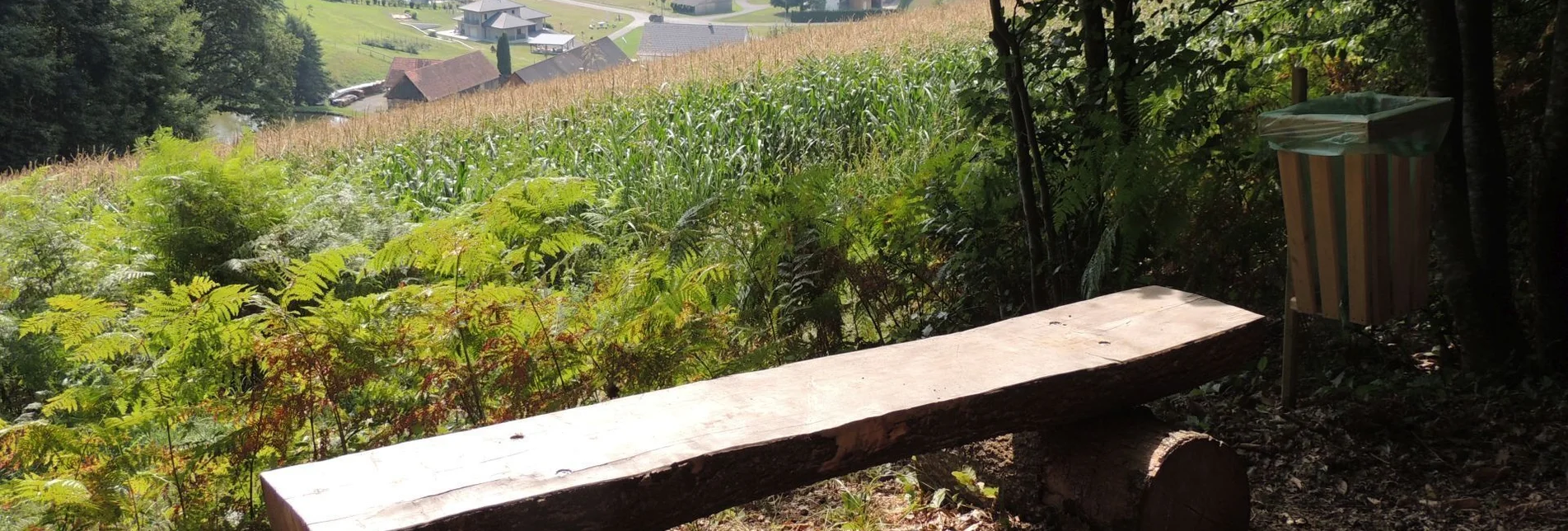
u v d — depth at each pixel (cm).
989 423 254
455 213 696
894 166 909
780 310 472
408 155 1219
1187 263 477
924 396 247
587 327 389
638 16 16712
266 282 654
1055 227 454
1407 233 334
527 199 449
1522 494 330
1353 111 341
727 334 434
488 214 444
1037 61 477
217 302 345
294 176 1175
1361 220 325
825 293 476
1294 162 344
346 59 11056
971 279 502
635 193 1009
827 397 248
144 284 650
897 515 332
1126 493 278
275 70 5550
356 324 360
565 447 216
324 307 361
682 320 407
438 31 14725
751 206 493
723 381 260
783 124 1190
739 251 497
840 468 234
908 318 532
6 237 724
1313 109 347
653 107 1369
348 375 339
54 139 3481
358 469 204
